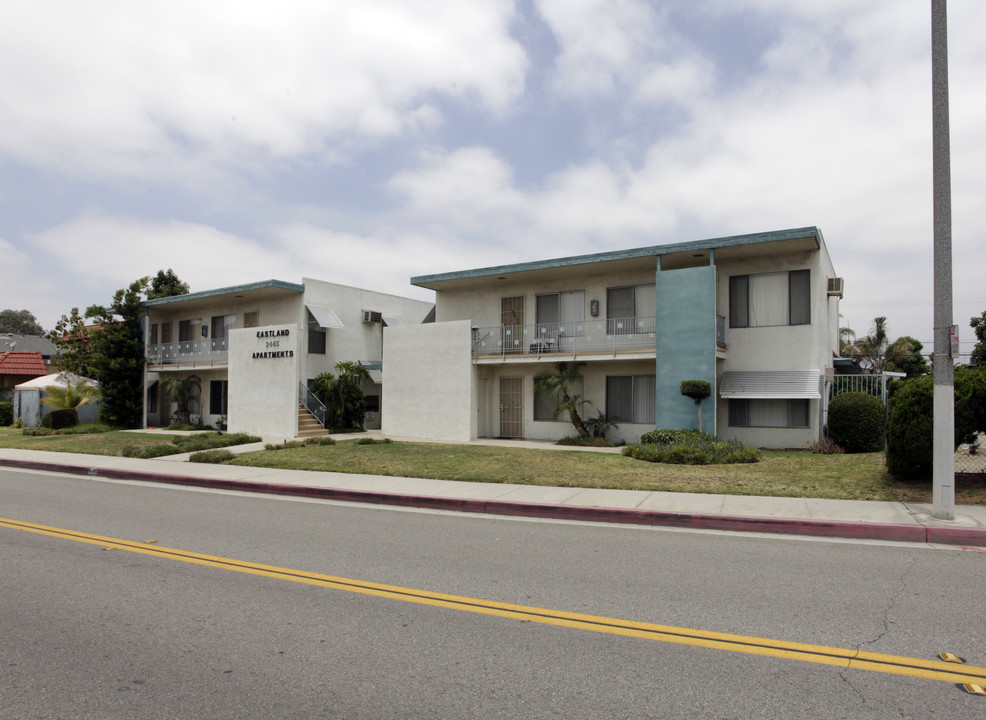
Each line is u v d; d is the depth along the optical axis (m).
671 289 17.80
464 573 6.33
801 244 16.81
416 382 22.53
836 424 16.27
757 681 3.86
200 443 19.28
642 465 13.63
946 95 8.10
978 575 6.09
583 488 11.11
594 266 19.75
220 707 3.60
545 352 20.66
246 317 28.78
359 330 28.81
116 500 11.23
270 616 5.11
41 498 11.41
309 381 26.58
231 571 6.44
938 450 8.05
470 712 3.51
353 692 3.77
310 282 26.69
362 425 26.69
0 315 77.31
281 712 3.54
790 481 10.96
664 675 3.96
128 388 30.14
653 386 19.66
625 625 4.84
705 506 9.23
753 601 5.36
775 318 18.17
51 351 49.78
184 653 4.38
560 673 4.01
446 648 4.43
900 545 7.38
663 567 6.49
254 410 25.28
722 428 18.78
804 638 4.54
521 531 8.41
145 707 3.61
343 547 7.50
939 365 8.08
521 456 15.41
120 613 5.20
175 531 8.47
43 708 3.61
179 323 31.94
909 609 5.12
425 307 32.69
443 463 14.40
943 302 8.09
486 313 23.05
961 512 8.43
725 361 18.81
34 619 5.07
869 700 3.61
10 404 33.69
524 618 5.02
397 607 5.31
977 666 4.05
